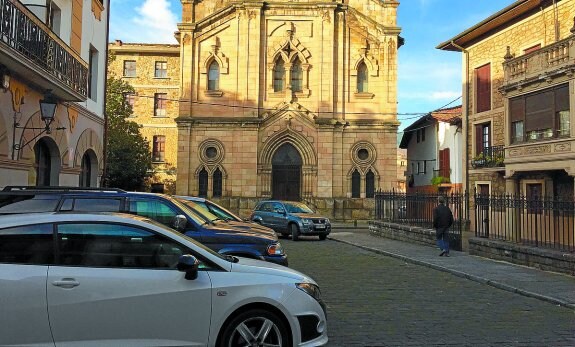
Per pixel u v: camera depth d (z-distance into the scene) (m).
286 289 5.33
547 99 19.55
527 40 23.39
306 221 22.05
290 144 36.19
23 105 12.62
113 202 8.46
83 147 16.95
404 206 22.28
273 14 36.62
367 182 36.03
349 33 36.91
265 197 35.38
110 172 34.72
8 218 5.09
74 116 16.03
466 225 27.02
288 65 36.38
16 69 11.47
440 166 37.16
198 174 35.53
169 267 5.15
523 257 13.82
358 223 34.03
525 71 20.62
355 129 36.19
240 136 35.69
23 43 11.31
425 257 15.73
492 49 26.03
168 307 4.97
